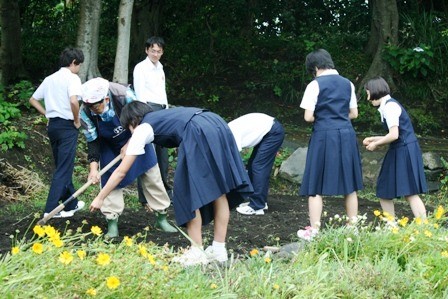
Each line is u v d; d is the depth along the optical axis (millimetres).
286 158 11148
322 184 6574
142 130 5684
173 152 10789
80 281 3914
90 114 6648
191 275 4477
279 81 14477
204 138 5531
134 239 5234
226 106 14328
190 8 15781
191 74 14859
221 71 14992
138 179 7688
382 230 5707
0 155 9938
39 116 11195
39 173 10094
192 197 5434
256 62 15047
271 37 15930
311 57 6770
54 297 3740
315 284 4453
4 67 13008
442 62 14672
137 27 15039
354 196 6656
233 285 4406
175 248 6512
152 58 8688
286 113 14133
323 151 6570
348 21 16406
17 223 7461
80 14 11711
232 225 7645
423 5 16109
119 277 4000
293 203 9234
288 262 5211
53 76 7688
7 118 10570
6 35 13008
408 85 14633
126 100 6641
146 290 3982
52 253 4199
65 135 7648
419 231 5598
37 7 16484
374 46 15250
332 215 8461
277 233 7324
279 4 16344
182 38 15547
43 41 15477
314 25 16328
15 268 3990
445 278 4863
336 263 5043
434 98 14492
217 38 15469
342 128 6586
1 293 3637
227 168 5582
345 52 15492
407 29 15078
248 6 15953
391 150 7082
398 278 4746
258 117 8430
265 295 4316
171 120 5645
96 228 4730
